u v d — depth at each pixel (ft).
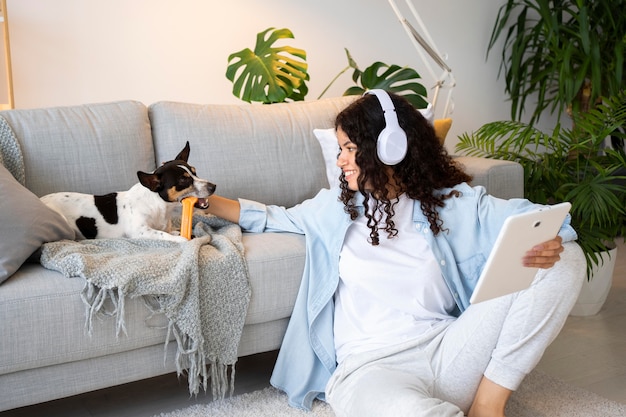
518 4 13.03
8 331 5.27
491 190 8.52
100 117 7.58
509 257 4.63
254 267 6.18
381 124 5.47
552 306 5.15
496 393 5.24
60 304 5.44
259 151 8.16
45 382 5.57
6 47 8.59
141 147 7.71
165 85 10.79
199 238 6.28
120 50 10.36
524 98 13.26
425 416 4.49
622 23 12.79
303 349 6.21
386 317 5.63
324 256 6.24
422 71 13.03
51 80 9.98
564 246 5.38
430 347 5.36
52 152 7.16
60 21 9.89
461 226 5.74
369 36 12.37
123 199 6.82
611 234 9.45
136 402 6.67
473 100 13.70
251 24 11.30
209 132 7.98
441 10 13.00
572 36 12.94
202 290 5.93
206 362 6.25
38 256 5.98
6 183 5.97
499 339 5.22
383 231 5.79
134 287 5.57
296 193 8.34
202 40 10.94
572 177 9.71
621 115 9.64
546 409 6.35
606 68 12.80
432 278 5.62
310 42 11.87
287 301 6.34
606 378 7.22
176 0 10.64
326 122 8.76
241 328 6.11
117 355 5.84
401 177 5.67
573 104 13.12
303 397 6.26
